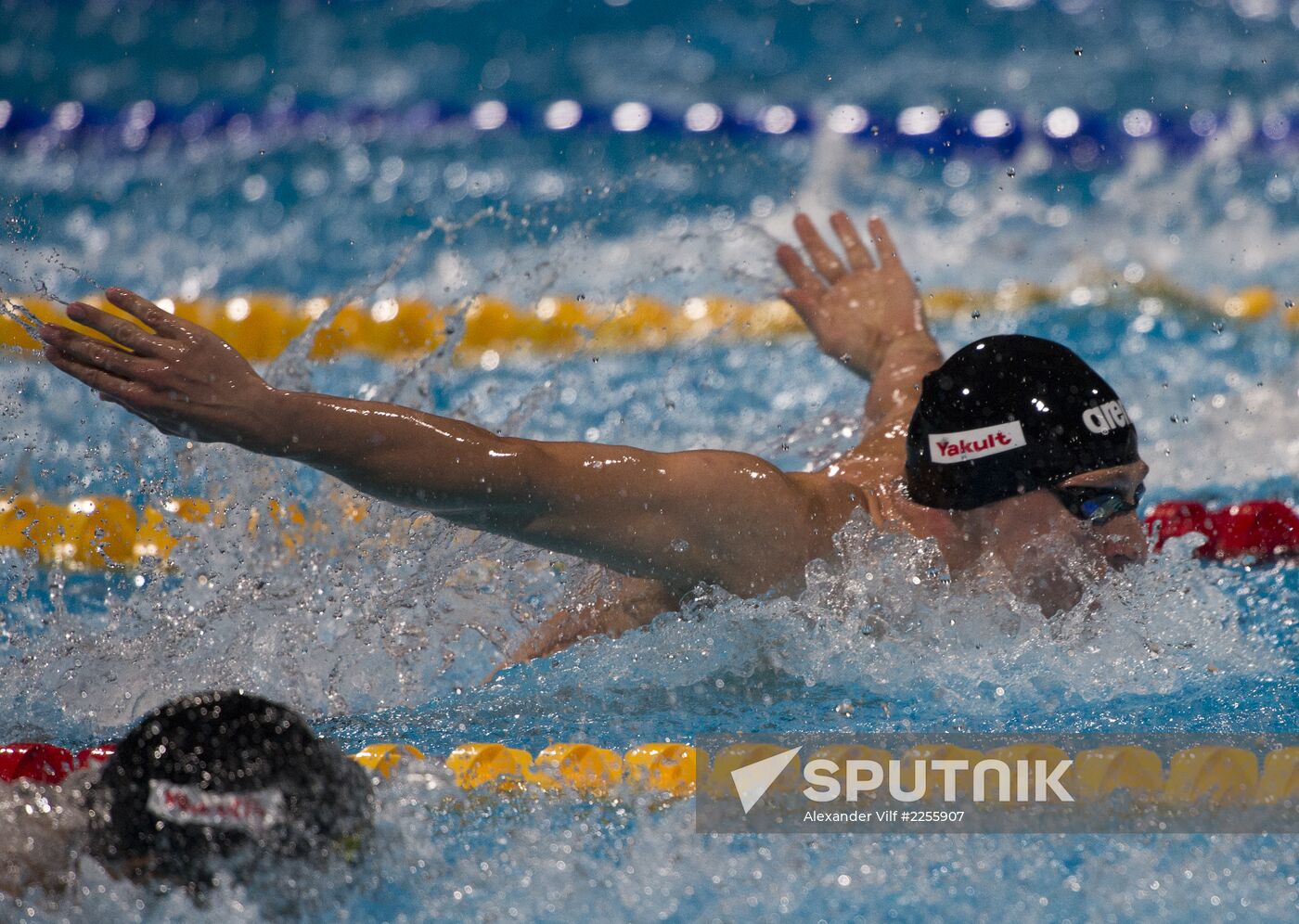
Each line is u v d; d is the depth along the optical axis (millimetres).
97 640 7734
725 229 18828
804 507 6848
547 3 29422
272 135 22750
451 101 23969
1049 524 6816
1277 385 13781
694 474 6492
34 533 9531
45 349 5770
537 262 17859
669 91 24172
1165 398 13609
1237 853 4777
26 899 4086
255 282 17172
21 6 28516
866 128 22281
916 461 7086
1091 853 4781
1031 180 20531
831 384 14070
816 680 6828
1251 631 7750
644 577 6727
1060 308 16344
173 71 25281
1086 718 6277
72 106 23516
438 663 7449
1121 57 24875
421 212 19594
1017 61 24969
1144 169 20672
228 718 4180
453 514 6230
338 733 6461
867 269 10914
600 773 5566
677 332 15945
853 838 4938
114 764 4133
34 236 18453
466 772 5559
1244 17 26734
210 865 4012
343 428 5844
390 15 28750
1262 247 17906
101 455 10844
